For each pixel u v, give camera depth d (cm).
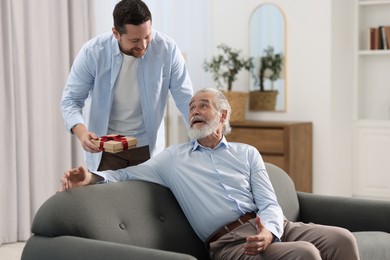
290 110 623
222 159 308
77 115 320
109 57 322
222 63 642
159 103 339
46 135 518
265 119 635
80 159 546
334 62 606
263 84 632
